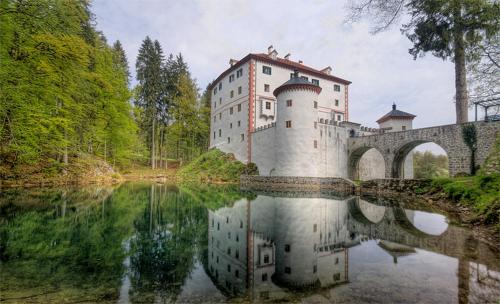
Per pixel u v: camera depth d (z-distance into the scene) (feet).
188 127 159.33
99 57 91.25
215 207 42.80
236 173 113.29
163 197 54.49
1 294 11.68
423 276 14.26
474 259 17.21
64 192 56.18
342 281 13.75
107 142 111.65
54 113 58.39
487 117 60.49
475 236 23.70
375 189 70.23
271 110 120.26
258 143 109.91
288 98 93.25
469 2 43.39
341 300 11.51
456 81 64.34
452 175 67.31
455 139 67.10
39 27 40.81
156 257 17.97
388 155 88.63
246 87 120.37
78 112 68.90
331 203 49.16
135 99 143.43
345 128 104.83
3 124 40.42
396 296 11.82
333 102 138.31
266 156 104.12
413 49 64.80
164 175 130.31
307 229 27.91
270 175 100.68
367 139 96.94
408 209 40.96
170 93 154.81
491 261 16.74
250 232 26.55
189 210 39.29
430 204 46.16
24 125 44.78
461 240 22.22
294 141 91.45
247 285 13.30
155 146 155.33
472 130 63.21
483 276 14.16
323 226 29.43
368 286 13.03
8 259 16.85
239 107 125.49
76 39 47.88
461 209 35.06
